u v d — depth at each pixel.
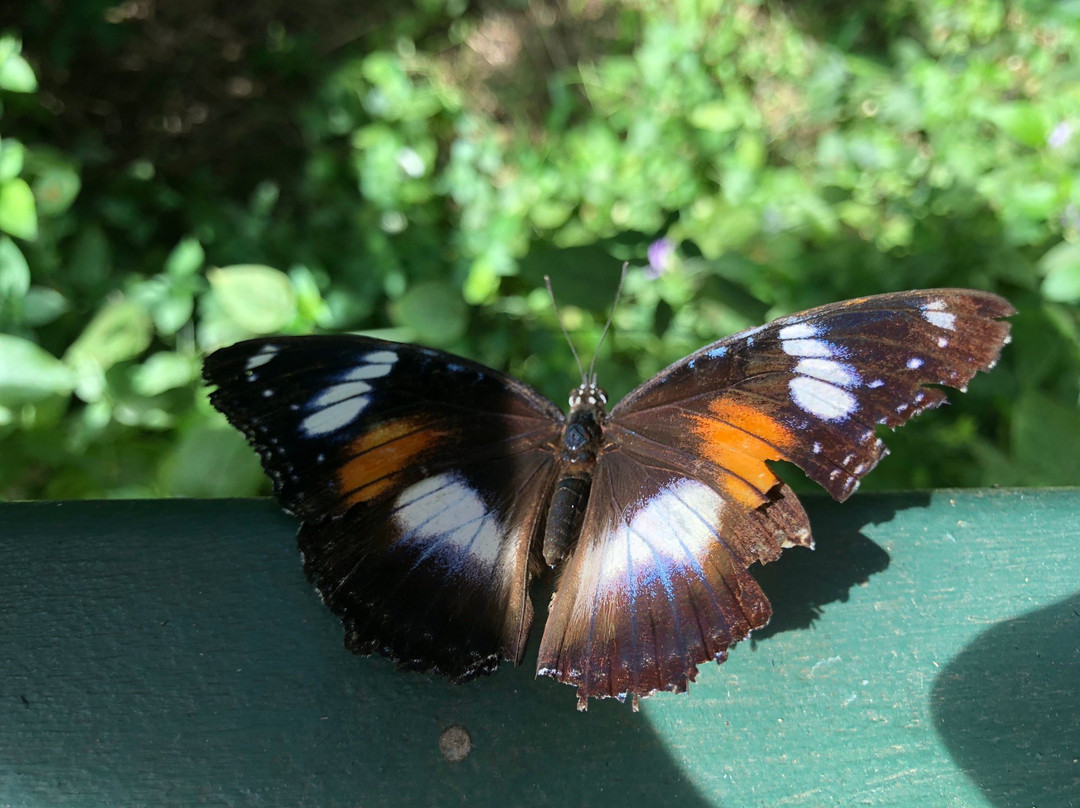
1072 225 0.23
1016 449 0.18
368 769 0.08
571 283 0.21
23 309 0.19
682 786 0.08
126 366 0.18
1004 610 0.09
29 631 0.08
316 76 0.33
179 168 0.31
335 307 0.24
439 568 0.09
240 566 0.09
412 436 0.10
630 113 0.33
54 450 0.18
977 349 0.09
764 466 0.09
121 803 0.08
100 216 0.27
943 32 0.36
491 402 0.10
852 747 0.08
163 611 0.08
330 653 0.08
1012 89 0.33
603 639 0.09
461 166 0.31
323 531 0.09
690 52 0.33
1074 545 0.09
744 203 0.28
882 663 0.08
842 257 0.24
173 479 0.16
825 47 0.35
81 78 0.31
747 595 0.08
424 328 0.22
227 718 0.08
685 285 0.23
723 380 0.10
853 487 0.09
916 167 0.30
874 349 0.09
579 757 0.08
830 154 0.31
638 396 0.10
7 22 0.31
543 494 0.10
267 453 0.09
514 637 0.09
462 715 0.08
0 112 0.26
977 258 0.23
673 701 0.08
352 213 0.29
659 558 0.09
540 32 0.35
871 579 0.09
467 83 0.35
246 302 0.19
